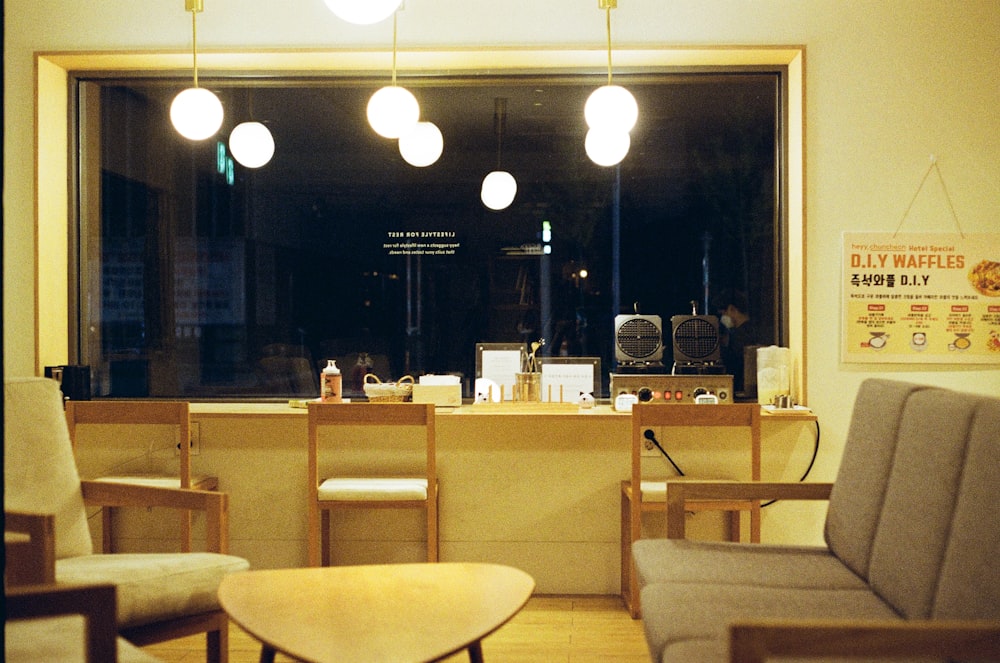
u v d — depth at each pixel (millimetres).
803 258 3607
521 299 3934
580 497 3607
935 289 3602
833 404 3617
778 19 3613
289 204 3990
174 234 3986
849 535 2277
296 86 3918
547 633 3105
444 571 2180
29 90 3725
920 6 3598
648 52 3611
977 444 1732
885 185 3613
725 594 2037
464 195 3949
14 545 1948
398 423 3154
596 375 3766
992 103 3592
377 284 3975
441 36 3639
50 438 2459
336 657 1616
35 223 3717
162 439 3666
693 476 3596
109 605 1526
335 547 3633
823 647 1321
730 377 3568
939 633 1321
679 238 3875
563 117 3914
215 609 2248
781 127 3773
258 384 3979
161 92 3967
